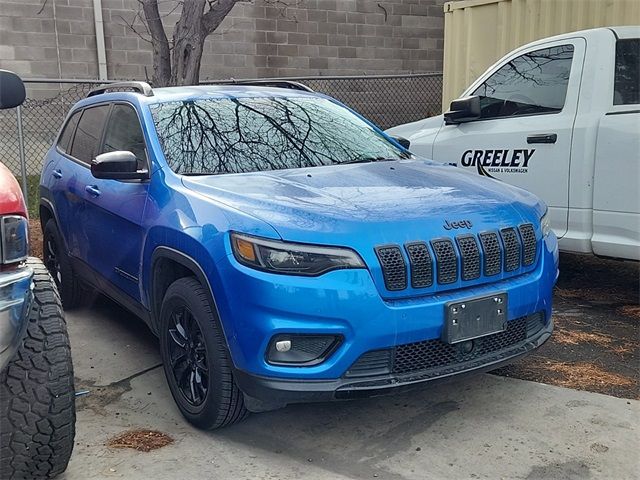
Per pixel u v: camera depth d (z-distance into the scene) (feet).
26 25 35.06
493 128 17.81
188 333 10.84
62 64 36.06
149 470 9.60
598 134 15.15
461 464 9.62
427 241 9.72
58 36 35.78
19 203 7.95
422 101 44.01
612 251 15.19
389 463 9.70
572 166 15.74
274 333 9.09
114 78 37.11
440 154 19.22
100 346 14.79
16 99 9.30
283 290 9.04
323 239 9.25
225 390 9.93
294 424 10.91
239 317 9.34
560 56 16.81
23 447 8.57
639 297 17.24
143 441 10.46
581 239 15.75
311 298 9.01
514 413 11.09
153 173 11.95
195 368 10.71
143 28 37.19
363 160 13.17
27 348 8.62
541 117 16.74
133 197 12.35
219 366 9.87
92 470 9.61
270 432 10.67
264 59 39.83
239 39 39.06
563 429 10.53
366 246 9.34
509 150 17.22
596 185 15.28
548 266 11.18
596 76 15.71
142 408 11.70
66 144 17.22
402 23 42.65
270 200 10.10
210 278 9.79
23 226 7.93
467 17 27.12
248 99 14.16
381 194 10.71
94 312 17.24
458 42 27.66
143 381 12.88
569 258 20.93
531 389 11.98
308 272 9.11
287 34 40.06
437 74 37.55
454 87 28.07
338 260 9.18
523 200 11.57
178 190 11.16
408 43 43.09
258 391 9.29
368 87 42.60
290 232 9.28
